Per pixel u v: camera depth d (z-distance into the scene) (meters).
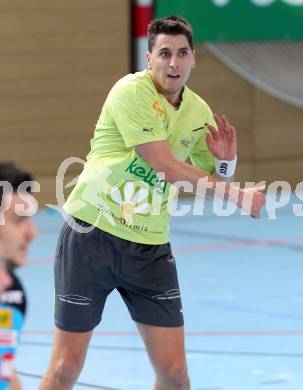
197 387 11.58
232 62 27.59
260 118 28.17
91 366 12.49
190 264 19.28
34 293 16.84
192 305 15.91
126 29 26.25
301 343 13.54
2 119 24.98
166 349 9.20
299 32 28.20
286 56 28.23
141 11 26.16
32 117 25.33
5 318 6.07
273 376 12.03
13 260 6.18
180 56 9.12
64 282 9.31
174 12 26.61
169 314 9.23
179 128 9.38
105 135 9.38
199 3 26.91
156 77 9.20
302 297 16.41
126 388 11.55
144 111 9.03
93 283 9.28
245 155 28.06
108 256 9.25
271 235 22.36
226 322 14.77
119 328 14.46
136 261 9.26
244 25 27.56
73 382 9.34
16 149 25.22
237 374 12.12
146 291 9.27
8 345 6.10
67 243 9.38
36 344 13.51
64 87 25.66
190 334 14.07
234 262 19.42
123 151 9.31
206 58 27.30
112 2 25.97
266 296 16.52
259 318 14.99
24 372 12.19
